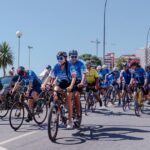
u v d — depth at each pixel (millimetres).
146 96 14906
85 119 12508
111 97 17531
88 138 9211
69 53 10602
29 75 11375
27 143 8727
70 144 8570
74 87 10266
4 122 12156
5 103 13500
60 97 9320
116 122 11828
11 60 58281
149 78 16109
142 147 8258
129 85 15359
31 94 11234
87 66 14664
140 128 10680
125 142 8766
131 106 16062
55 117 8898
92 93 14766
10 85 14414
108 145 8461
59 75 9820
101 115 13727
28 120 11164
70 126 9781
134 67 14484
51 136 8711
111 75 17875
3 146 8422
